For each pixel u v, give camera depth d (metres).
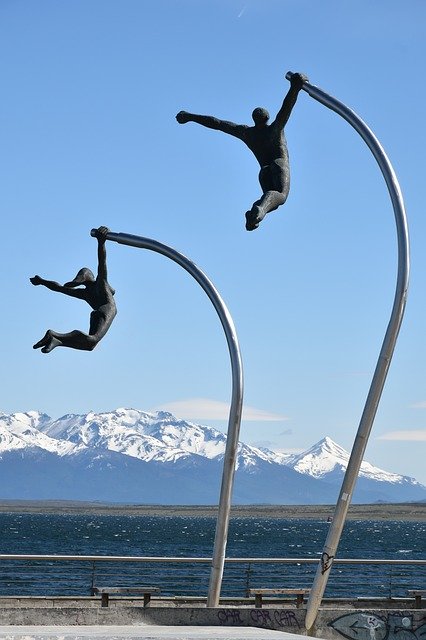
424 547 148.25
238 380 20.67
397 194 19.03
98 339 20.55
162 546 131.12
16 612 20.20
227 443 20.73
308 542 162.12
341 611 20.47
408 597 27.59
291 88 19.27
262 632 16.83
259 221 18.59
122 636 15.44
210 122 19.77
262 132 19.45
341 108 19.22
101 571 70.06
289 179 19.25
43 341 20.11
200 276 20.84
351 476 19.47
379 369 19.22
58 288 20.67
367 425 19.28
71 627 18.06
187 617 19.75
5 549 120.25
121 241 20.92
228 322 20.77
